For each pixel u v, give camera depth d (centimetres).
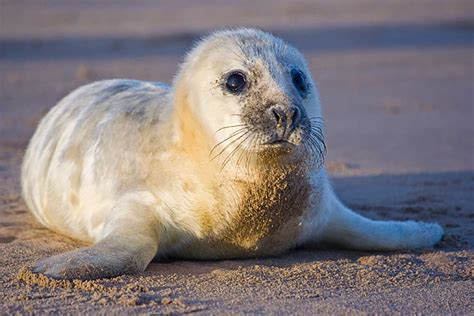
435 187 3497
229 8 12781
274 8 12738
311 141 2236
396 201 3244
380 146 4616
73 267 2117
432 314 1920
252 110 2153
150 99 2630
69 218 2600
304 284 2130
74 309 1897
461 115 5681
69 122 2767
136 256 2203
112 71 7344
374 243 2547
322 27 10369
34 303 1934
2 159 4131
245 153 2158
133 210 2342
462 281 2203
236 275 2191
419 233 2608
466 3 13050
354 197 3319
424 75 7500
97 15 11731
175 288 2069
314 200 2364
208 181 2288
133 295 1983
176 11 12356
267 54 2278
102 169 2508
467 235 2761
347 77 7412
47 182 2708
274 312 1895
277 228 2330
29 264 2300
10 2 13400
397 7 12662
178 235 2345
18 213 2992
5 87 6600
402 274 2244
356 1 13750
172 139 2405
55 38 9369
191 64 2397
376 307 1955
